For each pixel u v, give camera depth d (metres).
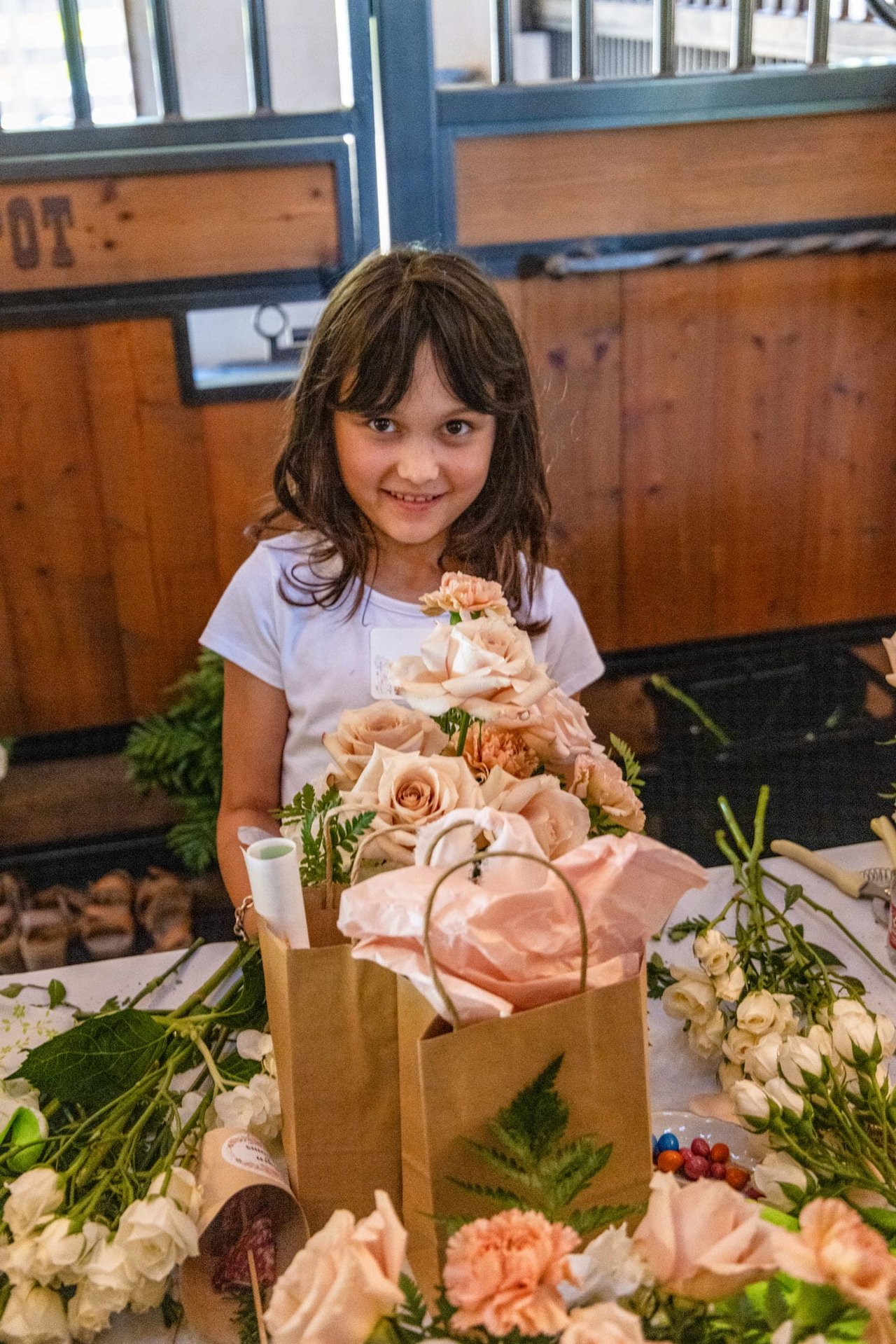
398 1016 0.62
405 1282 0.50
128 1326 0.68
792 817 2.37
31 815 2.50
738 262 2.40
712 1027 0.83
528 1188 0.58
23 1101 0.77
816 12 2.27
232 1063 0.82
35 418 2.26
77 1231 0.65
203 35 3.33
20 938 2.20
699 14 2.91
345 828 0.68
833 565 2.71
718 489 2.58
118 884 2.33
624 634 2.65
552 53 4.05
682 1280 0.50
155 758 2.15
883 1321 0.49
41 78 3.23
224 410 2.32
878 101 2.32
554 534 2.52
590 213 2.31
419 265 1.14
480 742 0.72
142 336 2.24
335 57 3.43
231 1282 0.67
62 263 2.17
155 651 2.46
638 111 2.24
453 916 0.57
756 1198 0.72
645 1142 0.62
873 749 2.59
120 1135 0.72
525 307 2.35
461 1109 0.58
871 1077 0.73
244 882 1.20
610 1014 0.59
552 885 0.60
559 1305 0.47
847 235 2.40
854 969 0.96
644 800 2.48
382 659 1.32
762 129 2.30
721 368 2.48
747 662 2.73
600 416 2.46
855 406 2.58
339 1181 0.68
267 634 1.34
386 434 1.14
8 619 2.38
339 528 1.27
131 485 2.34
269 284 2.25
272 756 1.37
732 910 1.04
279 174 2.19
